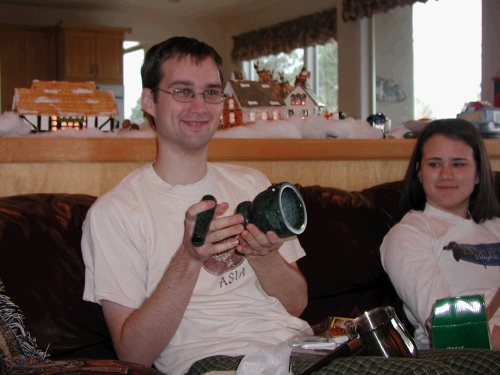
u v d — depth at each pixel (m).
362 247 1.67
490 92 5.00
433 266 1.49
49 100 2.11
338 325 1.28
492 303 1.49
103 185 1.68
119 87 7.66
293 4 7.37
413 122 2.24
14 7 7.61
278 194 1.03
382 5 5.83
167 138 1.27
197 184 1.29
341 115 2.50
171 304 1.12
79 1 7.58
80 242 1.32
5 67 7.40
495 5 4.93
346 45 6.40
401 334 1.06
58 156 1.59
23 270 1.21
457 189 1.60
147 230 1.23
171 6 7.93
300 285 1.34
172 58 1.26
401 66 6.08
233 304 1.26
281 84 2.79
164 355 1.23
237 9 8.14
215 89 1.27
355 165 2.08
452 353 1.10
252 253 1.11
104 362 1.00
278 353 0.93
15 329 1.15
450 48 5.65
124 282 1.18
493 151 2.18
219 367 1.12
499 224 1.68
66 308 1.24
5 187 1.56
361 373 0.92
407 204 1.74
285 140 1.89
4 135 1.66
